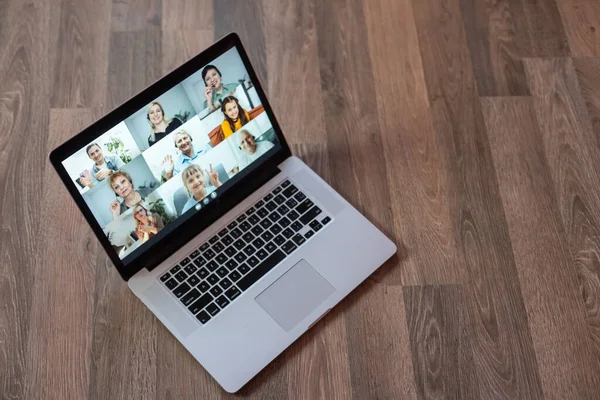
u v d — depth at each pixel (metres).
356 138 1.36
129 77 1.41
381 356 1.17
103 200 1.10
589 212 1.29
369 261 1.20
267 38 1.47
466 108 1.40
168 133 1.11
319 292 1.17
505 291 1.22
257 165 1.22
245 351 1.13
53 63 1.42
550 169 1.33
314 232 1.21
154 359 1.16
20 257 1.23
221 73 1.13
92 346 1.16
